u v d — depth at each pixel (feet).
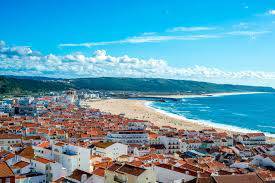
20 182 542.57
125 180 482.28
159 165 641.40
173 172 605.31
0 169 418.10
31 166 595.47
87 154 644.69
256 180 449.48
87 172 561.43
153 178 486.38
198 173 582.76
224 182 439.63
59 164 584.40
